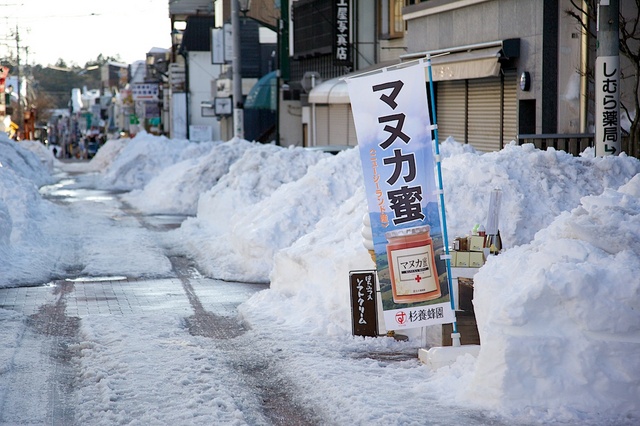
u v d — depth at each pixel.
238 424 6.71
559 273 6.74
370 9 34.06
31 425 6.80
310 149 23.56
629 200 7.70
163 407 7.17
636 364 6.57
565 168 11.59
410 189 8.12
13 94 82.00
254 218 15.45
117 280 13.81
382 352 8.98
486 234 9.16
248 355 9.00
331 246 11.18
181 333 9.96
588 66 18.53
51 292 12.70
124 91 91.94
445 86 25.14
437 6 24.77
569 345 6.68
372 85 8.09
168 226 21.08
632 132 16.77
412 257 8.16
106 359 8.67
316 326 9.95
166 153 36.94
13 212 17.09
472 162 11.42
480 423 6.50
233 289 13.10
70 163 59.56
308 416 7.05
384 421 6.52
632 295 6.61
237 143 26.25
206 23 60.50
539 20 19.61
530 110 20.55
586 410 6.59
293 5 43.19
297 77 44.09
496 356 6.78
